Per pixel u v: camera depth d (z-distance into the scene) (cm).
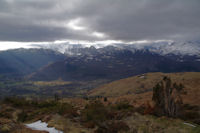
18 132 2278
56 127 2731
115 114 3594
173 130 2475
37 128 2745
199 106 4450
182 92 3691
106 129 2650
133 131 2506
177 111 3484
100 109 3478
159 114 3459
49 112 4347
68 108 4428
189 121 3005
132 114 3491
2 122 2575
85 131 2614
